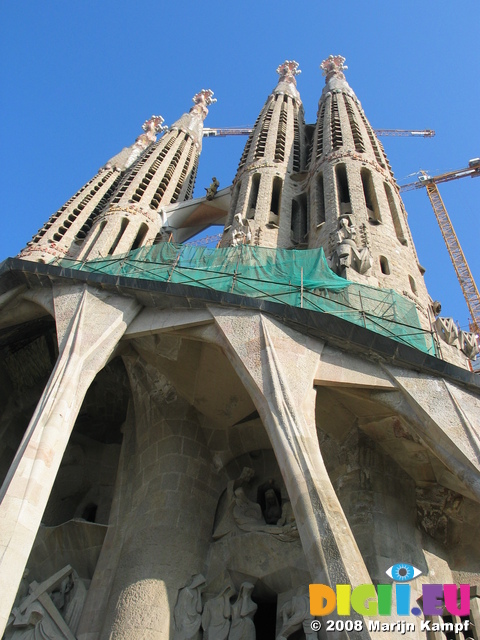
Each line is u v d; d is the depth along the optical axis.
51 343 22.27
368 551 14.39
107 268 22.05
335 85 52.06
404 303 18.95
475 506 15.64
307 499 11.59
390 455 16.25
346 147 36.19
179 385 18.73
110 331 17.06
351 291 18.98
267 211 35.66
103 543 17.75
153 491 17.62
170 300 17.50
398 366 15.05
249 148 45.38
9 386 22.75
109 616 15.34
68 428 14.48
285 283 18.41
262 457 18.61
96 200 48.22
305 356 15.16
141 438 19.42
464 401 14.05
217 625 15.03
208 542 17.06
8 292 20.34
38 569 17.72
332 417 16.48
